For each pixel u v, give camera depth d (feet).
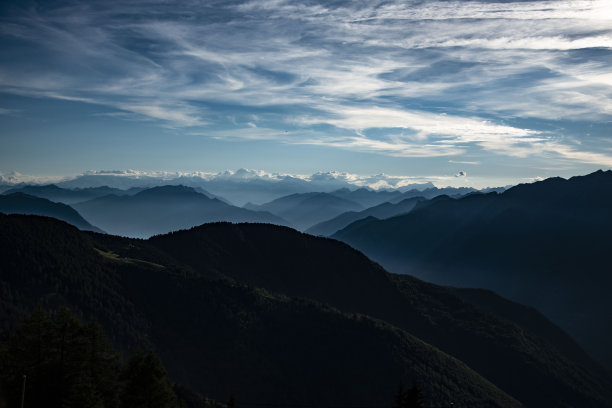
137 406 264.72
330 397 531.91
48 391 265.13
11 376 263.90
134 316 559.79
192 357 542.98
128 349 504.43
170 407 274.77
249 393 515.91
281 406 508.12
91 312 530.27
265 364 553.23
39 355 271.90
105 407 262.67
